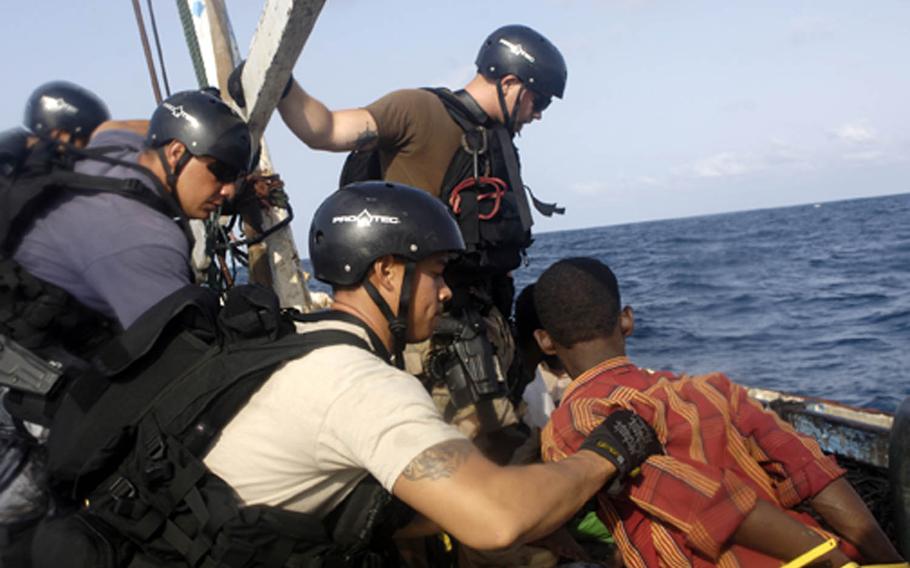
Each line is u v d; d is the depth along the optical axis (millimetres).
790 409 3518
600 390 2148
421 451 1558
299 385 1676
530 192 2990
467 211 2646
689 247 55406
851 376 11617
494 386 2520
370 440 1592
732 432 2133
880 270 28953
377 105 2682
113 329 1924
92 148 2059
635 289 28609
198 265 3488
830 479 2133
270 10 2197
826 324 16891
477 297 2668
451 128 2746
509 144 2826
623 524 2039
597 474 1790
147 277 1921
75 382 1773
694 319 19219
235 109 2846
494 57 2797
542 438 2203
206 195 2164
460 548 2477
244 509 1669
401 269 1983
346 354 1712
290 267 3188
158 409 1690
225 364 1717
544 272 2322
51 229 1880
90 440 1699
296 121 2561
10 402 1887
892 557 2115
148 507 1681
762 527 1957
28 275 1837
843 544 2154
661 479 1933
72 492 1735
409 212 1976
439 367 2582
